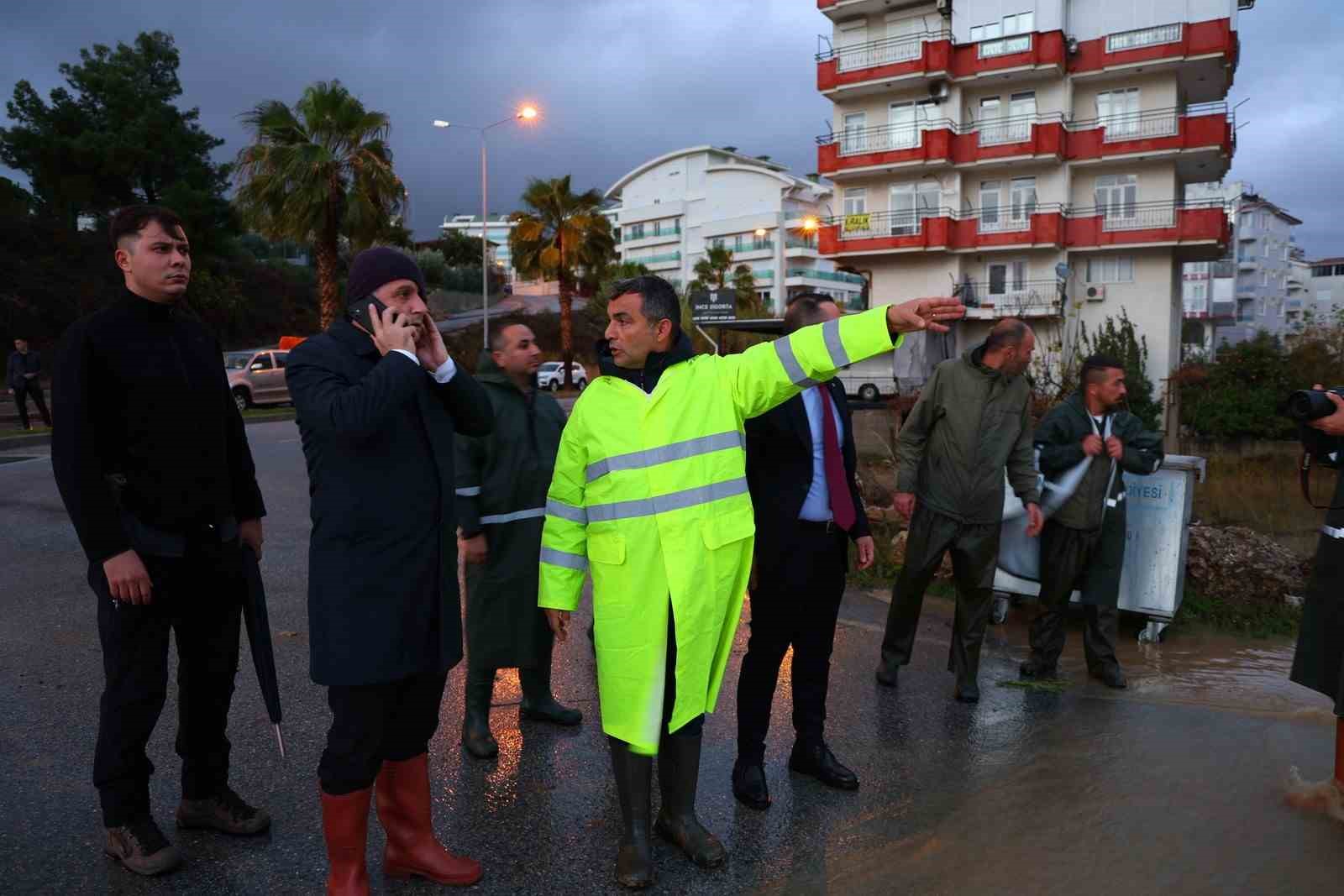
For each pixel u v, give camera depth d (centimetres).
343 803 243
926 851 292
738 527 275
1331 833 304
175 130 4103
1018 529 561
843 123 3247
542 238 3431
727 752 367
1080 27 2905
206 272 4094
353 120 2127
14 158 3906
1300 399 318
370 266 249
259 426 1822
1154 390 2783
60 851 274
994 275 3111
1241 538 676
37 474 1061
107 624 260
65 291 3378
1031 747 376
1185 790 336
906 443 433
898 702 426
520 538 351
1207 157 2844
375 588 239
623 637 271
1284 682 464
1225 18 2681
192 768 286
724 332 1516
